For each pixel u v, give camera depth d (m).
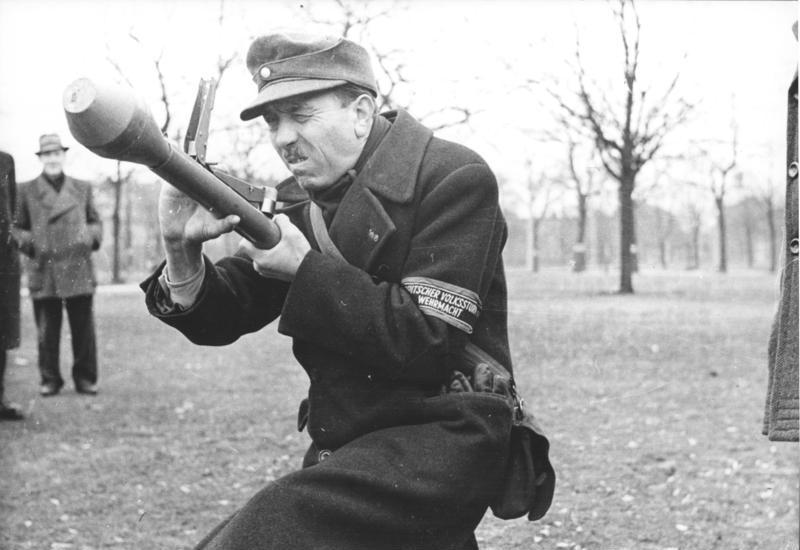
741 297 16.45
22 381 9.04
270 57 2.28
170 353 11.16
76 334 8.29
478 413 2.23
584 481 5.47
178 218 2.26
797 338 2.45
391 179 2.30
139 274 33.44
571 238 36.38
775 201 37.69
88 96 1.81
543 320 12.18
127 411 7.47
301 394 8.27
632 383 8.48
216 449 6.21
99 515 4.81
